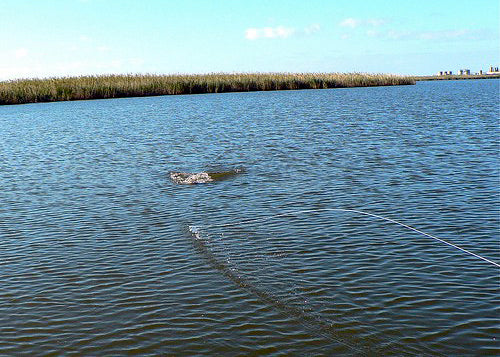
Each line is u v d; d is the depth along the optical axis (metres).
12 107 66.81
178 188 19.83
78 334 9.36
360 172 21.75
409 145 28.42
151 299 10.59
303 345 8.89
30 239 14.34
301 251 13.05
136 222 15.66
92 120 48.09
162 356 8.66
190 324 9.60
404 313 9.84
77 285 11.32
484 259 12.23
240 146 29.88
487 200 16.91
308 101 68.12
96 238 14.31
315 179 20.73
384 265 12.05
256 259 12.52
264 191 19.03
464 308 9.97
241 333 9.27
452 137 30.94
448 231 14.19
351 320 9.64
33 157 27.81
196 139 33.44
